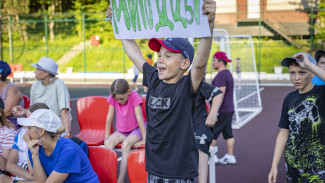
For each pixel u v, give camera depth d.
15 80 23.61
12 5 31.11
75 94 17.70
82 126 5.60
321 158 2.84
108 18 2.48
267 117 10.79
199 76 2.16
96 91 18.94
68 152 2.87
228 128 6.00
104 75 25.47
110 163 3.31
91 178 2.99
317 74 2.72
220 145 7.47
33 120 2.84
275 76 24.64
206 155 4.06
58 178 2.84
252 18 28.06
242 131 8.83
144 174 3.41
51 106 4.84
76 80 24.62
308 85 2.95
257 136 8.27
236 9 28.81
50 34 30.94
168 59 2.18
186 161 2.23
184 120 2.21
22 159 3.69
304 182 2.90
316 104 2.87
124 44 2.68
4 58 27.55
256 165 6.06
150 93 2.35
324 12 26.02
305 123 2.90
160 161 2.25
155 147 2.27
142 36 2.30
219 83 5.71
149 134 2.33
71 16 32.41
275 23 27.98
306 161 2.89
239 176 5.51
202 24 2.02
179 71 2.21
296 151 2.94
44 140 2.88
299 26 27.50
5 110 4.75
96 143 5.07
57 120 2.91
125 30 2.38
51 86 4.84
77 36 31.22
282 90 18.53
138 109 4.73
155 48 2.28
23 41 30.23
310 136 2.88
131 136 4.70
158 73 2.28
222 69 5.83
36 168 2.93
